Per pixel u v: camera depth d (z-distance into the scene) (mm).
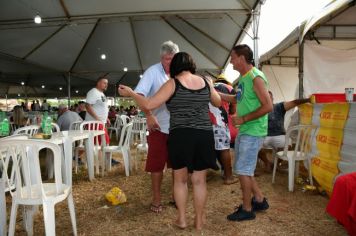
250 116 2676
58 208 3455
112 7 7633
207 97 2615
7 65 13336
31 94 22812
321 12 4613
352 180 2281
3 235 2529
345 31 5754
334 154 3623
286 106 4855
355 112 3268
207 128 2588
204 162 2561
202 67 13156
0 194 2527
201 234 2691
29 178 2404
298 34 5406
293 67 8180
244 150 2791
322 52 5734
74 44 11000
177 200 2752
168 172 5160
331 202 2377
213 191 3990
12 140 2355
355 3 4090
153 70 3217
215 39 10250
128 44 11297
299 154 4035
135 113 14750
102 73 15047
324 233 2682
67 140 3787
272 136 4859
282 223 2895
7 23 8508
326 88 5680
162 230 2811
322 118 4078
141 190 4145
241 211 2990
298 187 4082
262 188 4043
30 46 10648
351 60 5691
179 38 10602
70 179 3793
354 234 2244
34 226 2975
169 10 7762
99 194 3986
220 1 7086
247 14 7602
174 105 2543
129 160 5301
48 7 7594
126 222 3039
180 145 2498
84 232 2826
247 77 2766
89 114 5500
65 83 18203
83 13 7965
